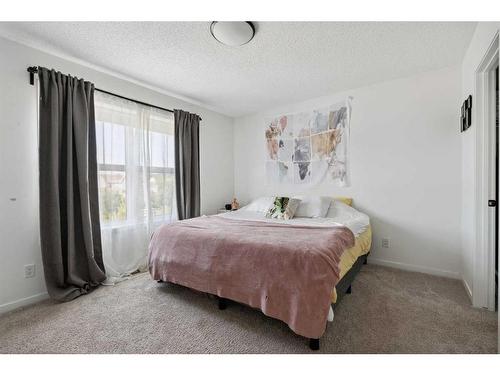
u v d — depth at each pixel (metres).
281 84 2.84
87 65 2.34
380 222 2.84
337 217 2.67
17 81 1.93
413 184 2.64
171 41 1.97
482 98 1.79
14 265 1.90
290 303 1.42
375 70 2.51
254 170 3.94
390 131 2.76
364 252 2.50
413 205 2.65
